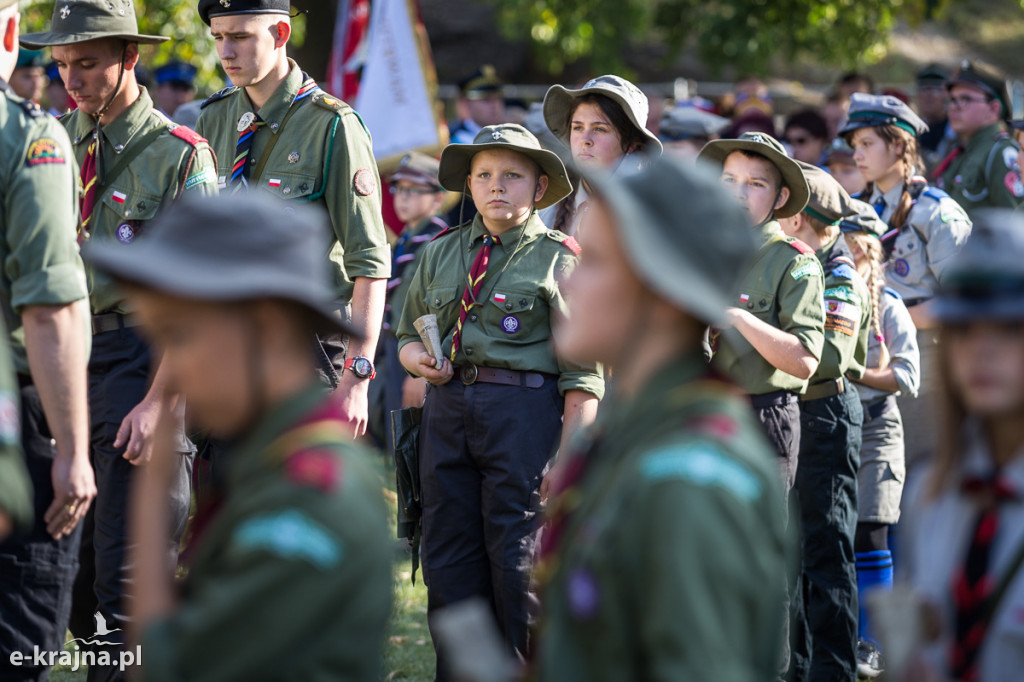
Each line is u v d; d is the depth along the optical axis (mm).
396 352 19250
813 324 11953
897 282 16312
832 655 13062
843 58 44219
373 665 4805
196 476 12188
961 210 16391
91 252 4969
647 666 4414
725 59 43750
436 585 11727
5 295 9055
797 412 12211
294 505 4691
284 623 4562
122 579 11094
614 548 4527
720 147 12695
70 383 8953
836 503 13008
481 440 11477
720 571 4336
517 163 11695
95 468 11438
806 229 13125
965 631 5746
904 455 15562
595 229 5027
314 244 5188
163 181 11836
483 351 11531
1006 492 5770
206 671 4609
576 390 11469
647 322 4914
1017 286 5652
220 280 4867
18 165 8891
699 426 4660
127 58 11875
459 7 59344
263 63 12539
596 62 49219
